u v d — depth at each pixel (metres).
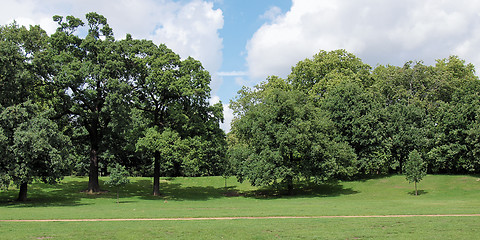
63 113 34.22
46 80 32.31
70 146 30.19
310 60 55.94
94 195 35.22
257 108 41.12
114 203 29.69
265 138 37.12
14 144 25.38
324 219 17.89
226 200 35.16
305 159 38.44
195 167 33.62
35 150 25.00
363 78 53.84
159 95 35.91
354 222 16.70
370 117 43.00
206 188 45.25
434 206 23.44
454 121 41.16
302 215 19.72
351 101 44.69
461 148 40.34
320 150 36.66
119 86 32.47
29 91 31.22
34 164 27.45
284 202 31.08
